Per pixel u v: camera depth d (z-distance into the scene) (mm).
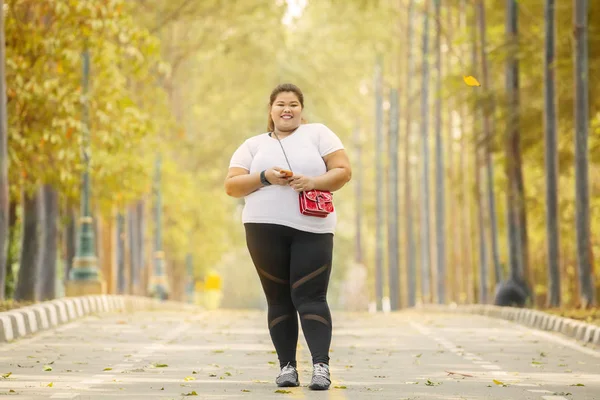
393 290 63875
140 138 25281
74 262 27312
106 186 30531
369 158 85188
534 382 10445
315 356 8984
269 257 8938
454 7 49406
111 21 22547
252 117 70938
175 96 61375
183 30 56062
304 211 8742
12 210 27500
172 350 14031
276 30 58281
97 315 23562
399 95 63125
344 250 97938
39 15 22734
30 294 26000
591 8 27391
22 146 22391
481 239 44031
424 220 55719
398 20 61969
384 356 13672
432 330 20109
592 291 23984
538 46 29562
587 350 15172
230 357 12992
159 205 49406
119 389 9266
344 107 74125
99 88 24453
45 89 22172
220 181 72250
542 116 30656
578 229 24047
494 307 29078
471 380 10578
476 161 40031
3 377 10281
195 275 72750
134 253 51219
